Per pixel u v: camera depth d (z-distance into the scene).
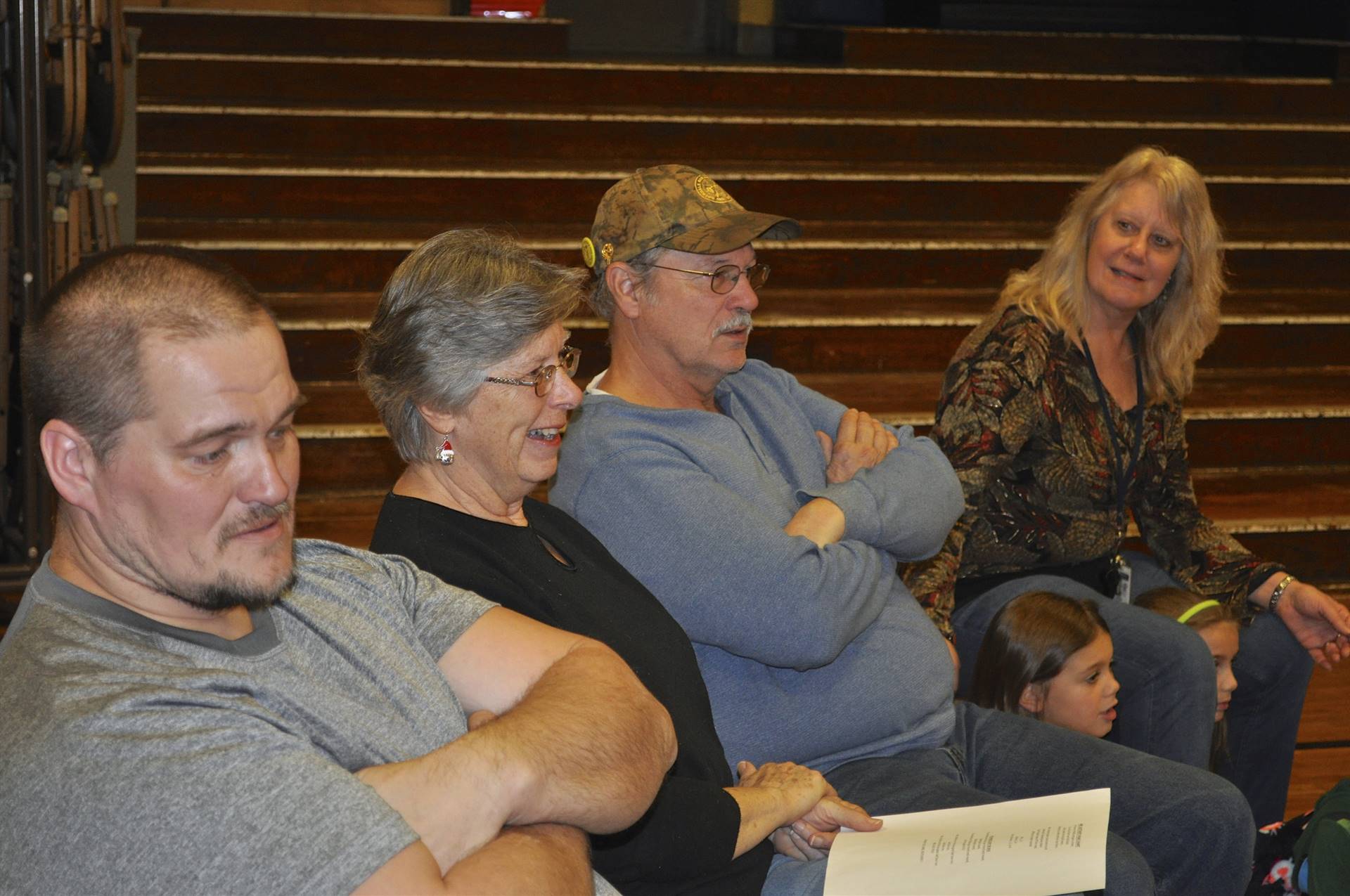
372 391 1.66
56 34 2.93
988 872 1.65
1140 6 6.80
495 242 1.67
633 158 5.40
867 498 2.06
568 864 1.17
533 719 1.23
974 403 2.62
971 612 2.64
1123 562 2.79
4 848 1.00
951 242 4.95
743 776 1.80
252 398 1.10
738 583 1.87
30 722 1.03
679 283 2.04
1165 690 2.41
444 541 1.63
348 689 1.25
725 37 7.34
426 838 1.13
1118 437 2.72
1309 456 4.27
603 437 1.99
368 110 5.22
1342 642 2.67
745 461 2.08
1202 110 6.00
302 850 1.00
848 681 1.97
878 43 6.23
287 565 1.15
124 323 1.07
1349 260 5.12
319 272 4.55
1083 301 2.70
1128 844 1.81
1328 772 2.95
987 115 5.83
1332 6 6.11
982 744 2.12
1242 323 4.61
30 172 2.98
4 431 3.09
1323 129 5.71
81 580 1.13
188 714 1.05
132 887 0.99
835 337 4.46
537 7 6.54
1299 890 2.04
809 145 5.53
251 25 5.71
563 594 1.66
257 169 4.82
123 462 1.08
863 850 1.67
